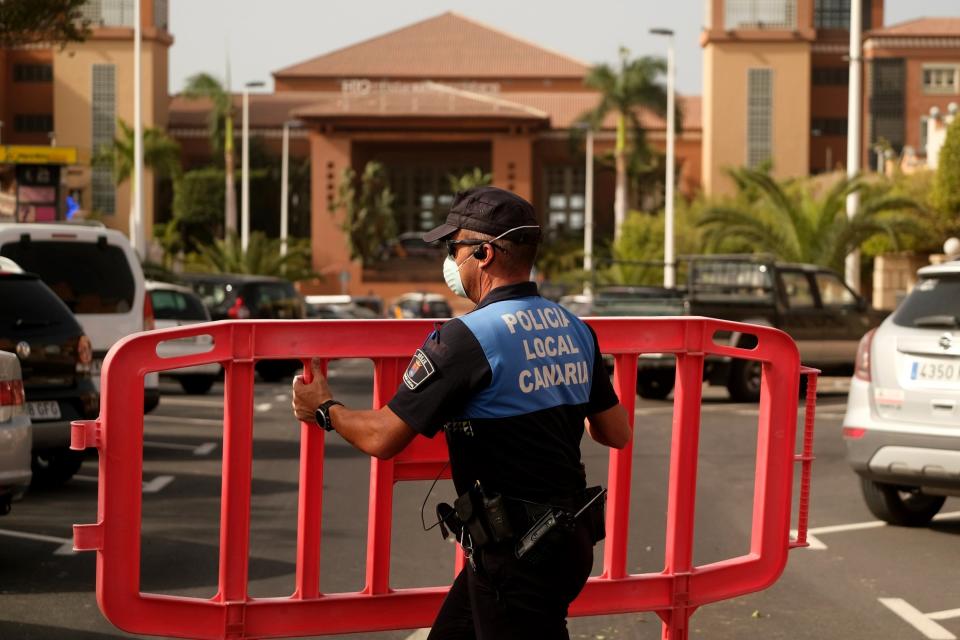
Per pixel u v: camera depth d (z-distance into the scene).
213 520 9.31
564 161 92.69
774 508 5.08
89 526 4.05
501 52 106.44
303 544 4.40
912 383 8.85
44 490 10.72
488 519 3.59
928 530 9.30
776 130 88.88
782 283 20.31
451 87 96.50
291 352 4.28
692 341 4.83
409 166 96.56
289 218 90.75
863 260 47.56
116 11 89.56
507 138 87.12
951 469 8.57
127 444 4.07
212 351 4.20
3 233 12.59
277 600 4.37
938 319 8.84
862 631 6.43
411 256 87.88
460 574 3.89
